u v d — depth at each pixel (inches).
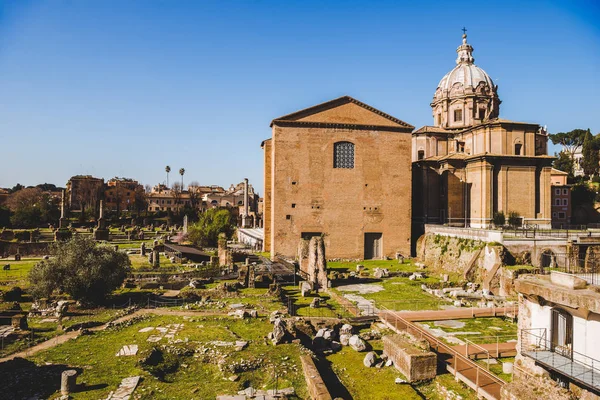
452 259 1977.1
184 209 5118.1
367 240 2370.8
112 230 4005.9
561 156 4183.1
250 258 2251.5
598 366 581.9
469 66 2952.8
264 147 2635.3
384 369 863.7
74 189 5492.1
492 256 1702.8
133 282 1572.3
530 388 656.4
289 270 1813.5
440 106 2965.1
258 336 940.0
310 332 1019.9
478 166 2322.8
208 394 679.7
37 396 648.4
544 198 2347.4
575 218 3235.7
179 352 836.0
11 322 1002.1
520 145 2409.0
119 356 807.1
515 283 713.6
